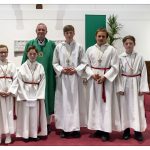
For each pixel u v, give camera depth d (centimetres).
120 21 847
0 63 411
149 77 768
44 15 802
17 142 415
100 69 426
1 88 403
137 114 414
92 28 812
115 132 469
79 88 452
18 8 796
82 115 456
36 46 464
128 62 421
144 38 859
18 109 421
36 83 421
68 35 437
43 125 430
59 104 457
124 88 424
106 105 418
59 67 443
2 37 800
